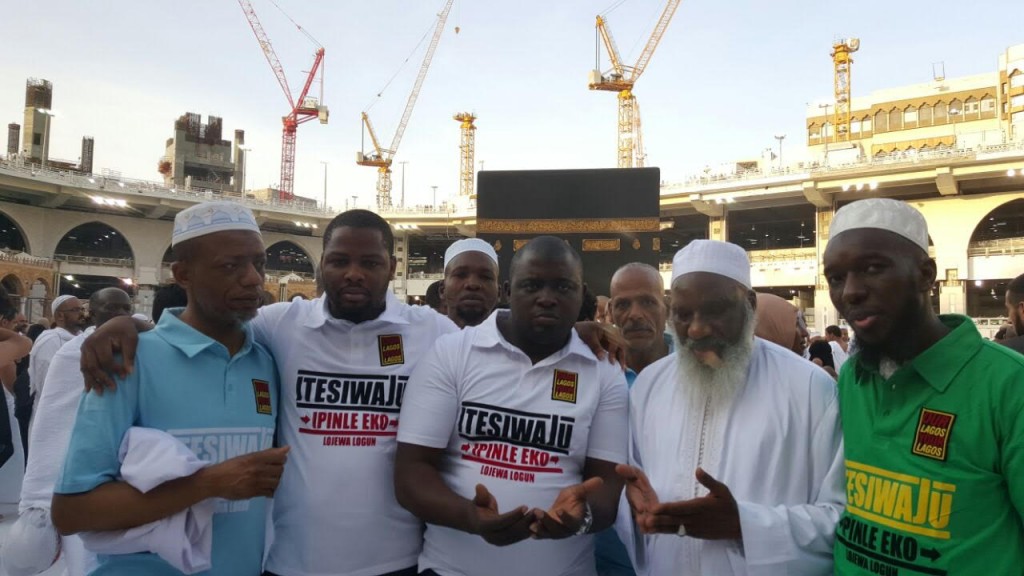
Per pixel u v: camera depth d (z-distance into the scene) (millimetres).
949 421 1812
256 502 2379
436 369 2447
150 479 1927
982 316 44344
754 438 2242
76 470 1976
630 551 2564
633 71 74312
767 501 2189
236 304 2271
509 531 1998
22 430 6133
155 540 1970
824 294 40250
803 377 2287
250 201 49250
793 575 2002
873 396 2006
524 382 2381
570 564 2416
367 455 2559
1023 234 44750
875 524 1901
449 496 2217
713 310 2258
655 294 3602
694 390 2350
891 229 1906
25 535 2873
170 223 49344
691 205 44125
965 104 50625
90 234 55312
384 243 2650
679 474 2355
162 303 3725
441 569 2404
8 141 60312
